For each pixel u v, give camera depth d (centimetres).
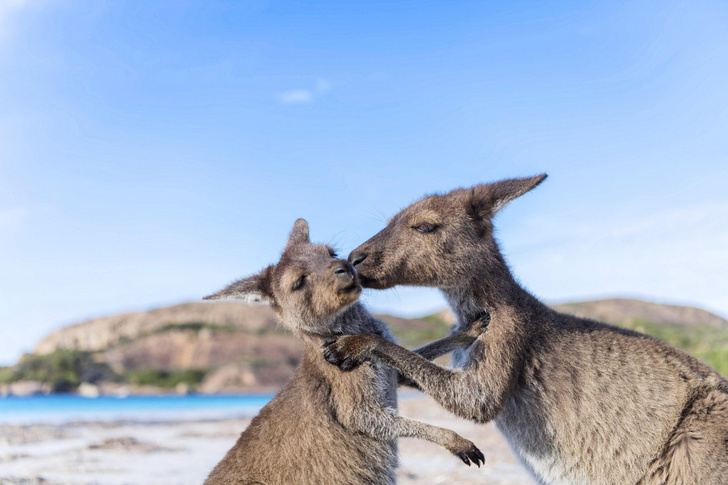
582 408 85
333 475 83
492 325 87
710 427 82
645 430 83
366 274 90
